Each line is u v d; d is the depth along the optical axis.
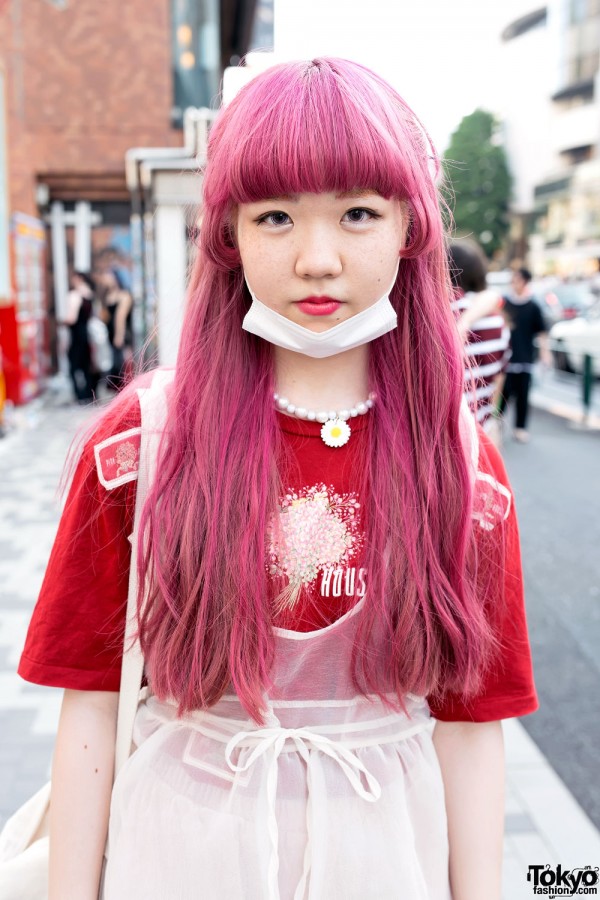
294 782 0.91
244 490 0.89
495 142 34.97
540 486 6.38
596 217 29.61
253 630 0.88
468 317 2.88
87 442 0.94
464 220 34.78
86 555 0.92
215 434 0.90
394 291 0.96
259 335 0.89
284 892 0.89
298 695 0.93
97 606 0.93
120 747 0.95
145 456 0.92
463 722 1.00
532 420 9.48
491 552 0.97
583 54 29.97
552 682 3.22
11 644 3.40
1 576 4.19
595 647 3.54
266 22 13.14
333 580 0.91
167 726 0.94
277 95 0.80
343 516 0.92
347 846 0.88
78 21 11.17
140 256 7.90
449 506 0.93
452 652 0.94
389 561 0.91
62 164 11.48
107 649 0.94
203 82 11.48
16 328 9.34
